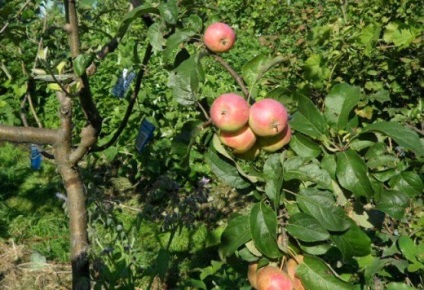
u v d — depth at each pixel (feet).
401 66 8.66
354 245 3.53
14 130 4.70
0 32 5.25
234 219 3.65
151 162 14.15
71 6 4.48
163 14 4.15
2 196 13.67
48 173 15.28
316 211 3.51
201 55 4.00
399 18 8.87
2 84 16.44
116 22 19.34
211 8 4.68
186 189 14.46
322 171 3.61
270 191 3.48
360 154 3.75
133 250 8.04
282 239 3.60
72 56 4.56
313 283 3.49
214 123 3.68
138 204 13.53
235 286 7.20
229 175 3.83
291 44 11.91
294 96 3.85
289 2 28.91
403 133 3.46
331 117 3.76
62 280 10.16
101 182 14.66
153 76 15.98
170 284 10.12
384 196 3.86
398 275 6.48
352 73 8.86
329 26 9.22
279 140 3.76
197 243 11.59
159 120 15.60
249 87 4.06
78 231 5.00
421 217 7.13
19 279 10.00
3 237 11.71
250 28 30.01
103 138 15.40
